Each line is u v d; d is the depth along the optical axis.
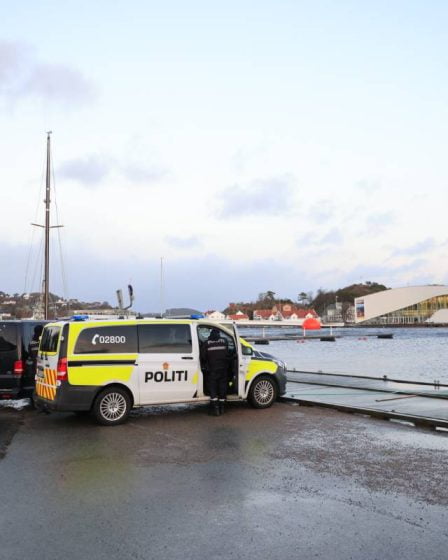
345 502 5.56
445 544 4.51
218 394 10.94
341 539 4.62
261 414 11.12
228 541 4.59
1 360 11.73
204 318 11.67
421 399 12.53
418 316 190.88
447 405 11.54
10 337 11.83
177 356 10.69
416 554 4.32
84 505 5.52
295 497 5.73
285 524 4.97
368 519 5.08
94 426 10.00
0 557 4.30
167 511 5.32
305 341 76.56
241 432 9.27
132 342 10.38
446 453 7.67
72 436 9.09
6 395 11.65
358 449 7.94
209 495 5.81
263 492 5.91
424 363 33.09
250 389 11.72
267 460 7.31
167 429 9.60
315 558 4.26
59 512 5.32
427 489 5.98
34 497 5.79
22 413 11.80
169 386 10.58
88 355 10.00
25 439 8.90
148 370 10.39
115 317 11.08
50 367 10.19
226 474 6.64
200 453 7.75
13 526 4.96
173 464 7.14
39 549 4.45
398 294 192.62
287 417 10.74
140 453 7.79
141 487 6.12
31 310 44.56
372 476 6.50
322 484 6.19
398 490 5.95
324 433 9.14
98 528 4.89
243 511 5.31
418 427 9.65
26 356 11.92
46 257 35.78
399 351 50.38
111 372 10.09
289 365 31.17
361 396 13.14
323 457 7.45
